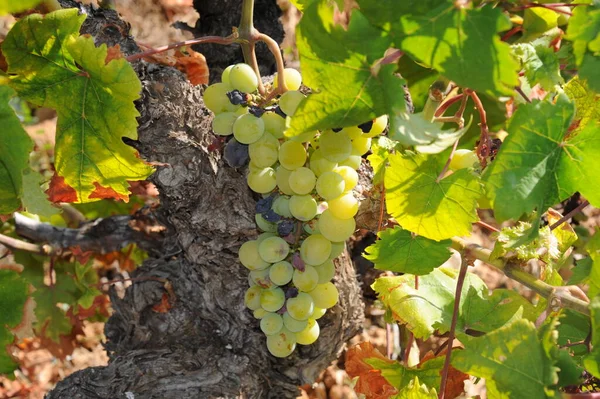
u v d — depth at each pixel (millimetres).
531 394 541
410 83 632
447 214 591
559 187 565
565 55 616
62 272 943
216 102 592
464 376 689
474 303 690
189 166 673
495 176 550
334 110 523
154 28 1271
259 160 577
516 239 604
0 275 660
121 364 714
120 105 581
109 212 947
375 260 636
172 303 760
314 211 580
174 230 791
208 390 708
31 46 573
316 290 621
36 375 1054
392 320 705
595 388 637
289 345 632
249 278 638
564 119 539
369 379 737
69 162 615
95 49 562
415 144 498
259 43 845
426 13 495
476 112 666
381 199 642
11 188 602
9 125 567
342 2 669
